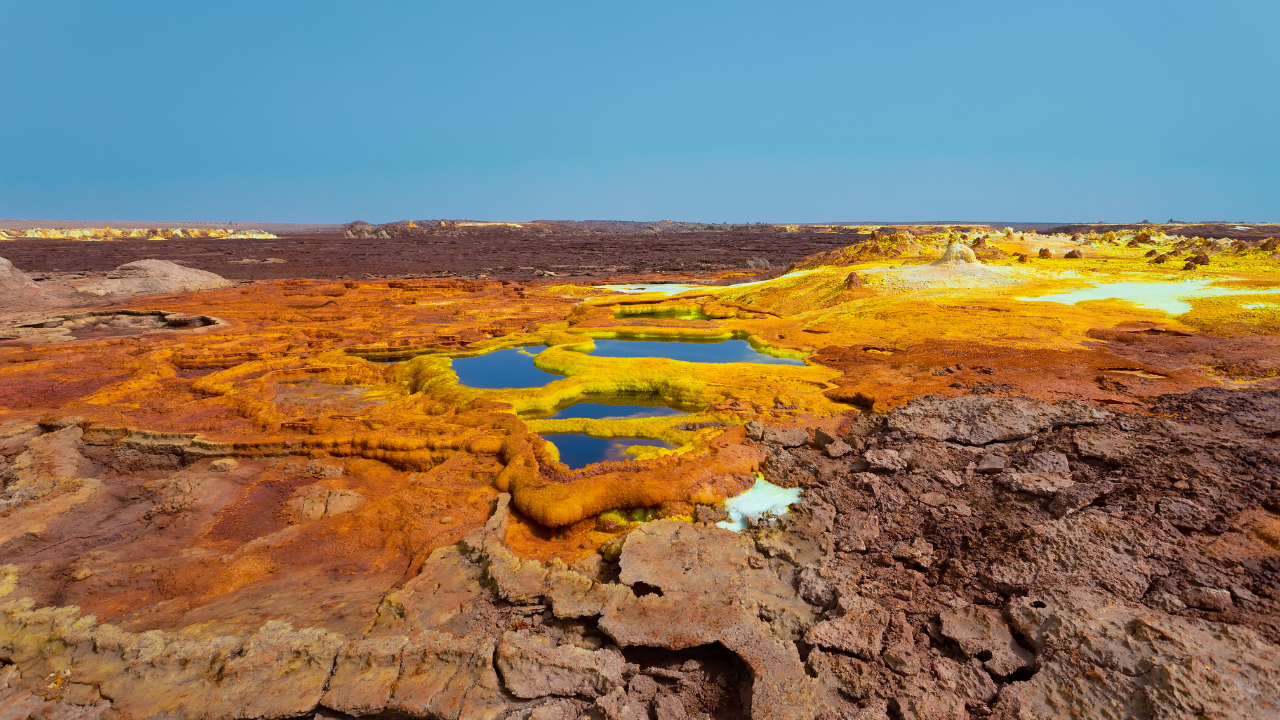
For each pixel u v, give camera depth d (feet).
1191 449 36.19
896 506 34.65
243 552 33.73
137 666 25.21
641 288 138.62
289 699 23.48
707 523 34.83
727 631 25.41
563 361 70.08
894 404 49.49
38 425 50.60
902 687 22.04
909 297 93.04
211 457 46.11
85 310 100.83
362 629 27.12
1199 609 23.38
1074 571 26.53
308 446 46.91
